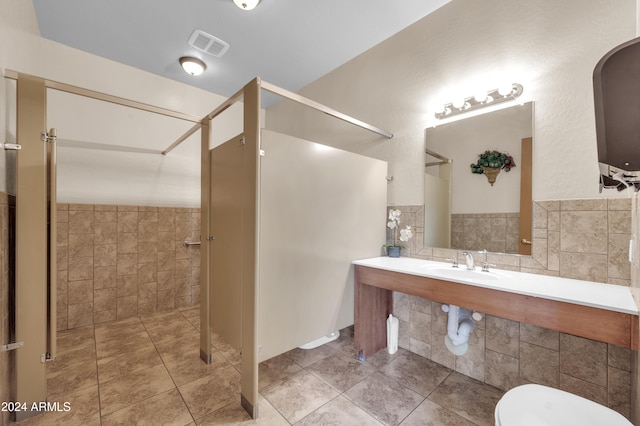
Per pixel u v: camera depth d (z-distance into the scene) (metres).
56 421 1.49
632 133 0.68
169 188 3.38
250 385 1.55
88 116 2.87
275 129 4.00
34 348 1.53
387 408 1.63
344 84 3.01
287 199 1.75
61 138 2.73
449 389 1.82
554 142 1.68
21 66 1.87
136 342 2.46
